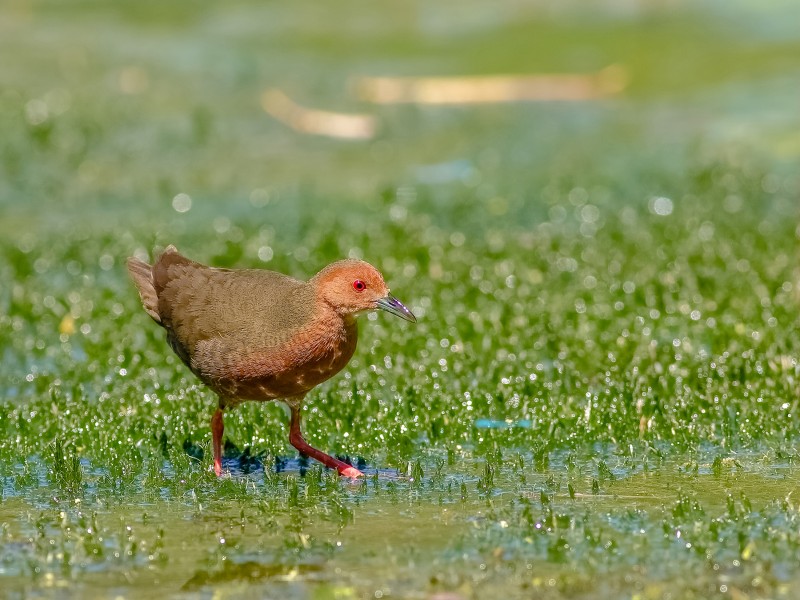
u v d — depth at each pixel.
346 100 27.14
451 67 29.14
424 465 10.85
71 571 8.67
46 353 14.00
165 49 28.53
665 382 12.08
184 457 10.80
